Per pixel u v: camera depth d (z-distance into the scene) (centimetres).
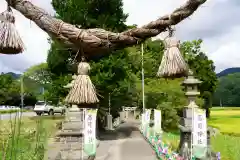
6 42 341
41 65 3825
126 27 2130
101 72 1952
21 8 339
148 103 2731
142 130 2141
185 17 347
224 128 2703
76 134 838
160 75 369
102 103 2170
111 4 2033
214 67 3684
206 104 3681
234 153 1180
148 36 356
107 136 2014
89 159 823
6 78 3572
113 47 356
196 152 884
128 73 2403
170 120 2358
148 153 1353
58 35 345
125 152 1380
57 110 3550
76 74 419
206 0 338
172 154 1002
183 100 2492
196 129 890
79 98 377
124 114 3594
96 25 1980
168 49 364
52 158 930
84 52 365
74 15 1898
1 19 341
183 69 358
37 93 3850
